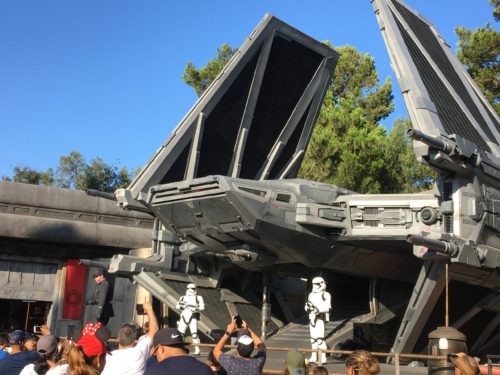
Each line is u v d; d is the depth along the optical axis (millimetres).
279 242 21469
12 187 31797
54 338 7055
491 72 42750
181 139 24984
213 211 20781
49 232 31656
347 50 55750
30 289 31953
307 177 41906
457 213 19016
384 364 20859
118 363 5844
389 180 44469
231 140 27375
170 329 5117
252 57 26422
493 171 19906
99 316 16766
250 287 29875
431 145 17781
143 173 24234
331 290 29562
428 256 18500
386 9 22531
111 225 34031
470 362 5488
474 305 22297
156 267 27297
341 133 43531
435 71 23375
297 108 29266
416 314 20359
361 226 21844
